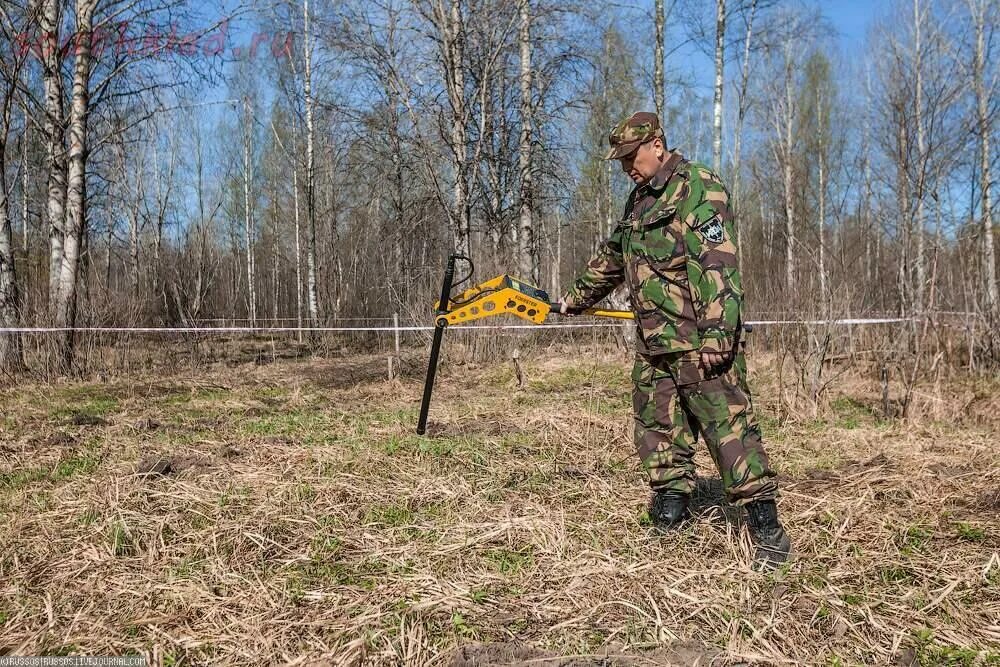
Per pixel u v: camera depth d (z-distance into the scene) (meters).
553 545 3.01
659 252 2.87
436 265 17.52
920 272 8.02
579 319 13.10
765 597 2.57
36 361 9.31
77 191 9.92
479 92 14.30
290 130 25.55
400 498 3.65
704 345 2.77
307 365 11.57
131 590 2.64
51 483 4.02
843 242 8.56
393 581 2.73
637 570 2.77
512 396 7.28
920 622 2.41
